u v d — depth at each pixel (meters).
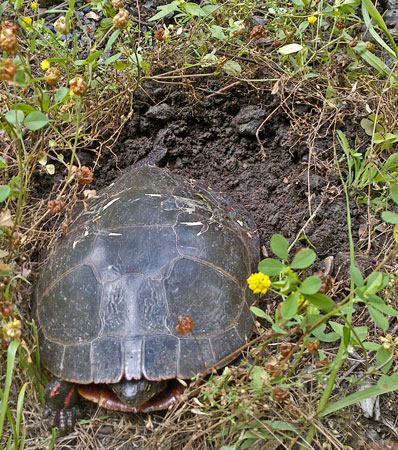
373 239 0.49
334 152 0.51
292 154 0.53
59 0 0.61
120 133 0.53
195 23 0.53
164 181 0.48
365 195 0.51
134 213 0.46
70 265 0.45
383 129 0.50
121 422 0.43
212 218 0.47
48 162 0.53
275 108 0.53
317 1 0.54
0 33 0.41
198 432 0.41
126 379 0.41
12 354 0.40
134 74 0.53
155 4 0.59
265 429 0.40
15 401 0.44
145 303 0.42
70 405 0.43
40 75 0.54
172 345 0.42
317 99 0.53
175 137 0.54
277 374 0.40
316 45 0.54
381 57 0.57
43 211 0.50
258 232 0.50
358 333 0.39
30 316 0.45
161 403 0.42
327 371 0.40
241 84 0.54
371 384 0.43
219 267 0.45
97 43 0.50
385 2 0.61
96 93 0.52
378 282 0.36
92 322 0.43
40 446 0.42
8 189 0.40
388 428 0.42
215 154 0.54
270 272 0.37
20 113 0.41
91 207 0.48
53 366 0.43
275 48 0.55
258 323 0.45
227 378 0.41
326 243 0.50
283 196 0.52
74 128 0.52
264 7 0.58
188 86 0.54
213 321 0.43
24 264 0.47
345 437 0.42
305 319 0.38
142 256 0.44
